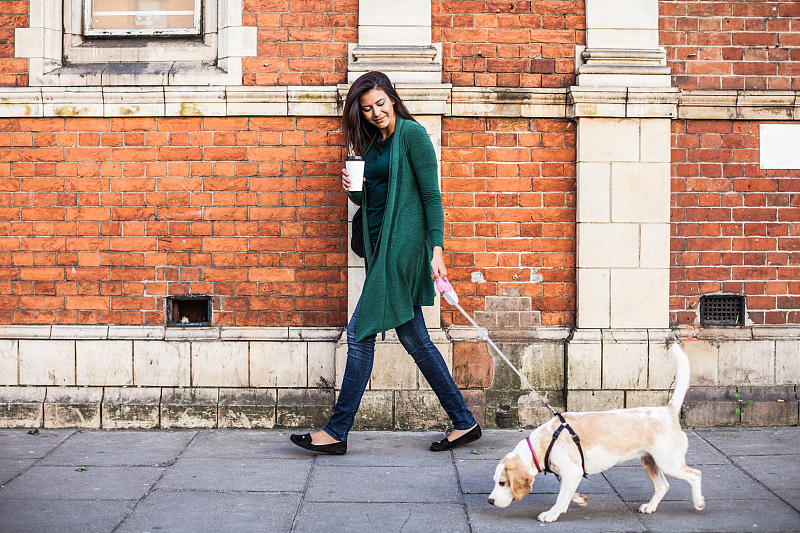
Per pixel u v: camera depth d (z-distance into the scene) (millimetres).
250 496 3844
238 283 5195
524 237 5207
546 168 5195
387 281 4426
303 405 5109
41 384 5152
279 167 5160
